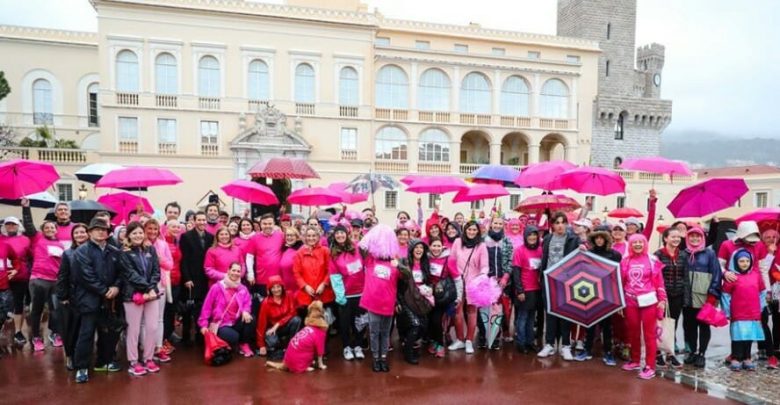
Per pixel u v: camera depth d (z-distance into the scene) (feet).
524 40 138.51
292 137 115.24
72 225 31.27
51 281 28.55
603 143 153.89
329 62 119.65
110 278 24.26
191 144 110.93
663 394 23.03
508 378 24.90
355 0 133.28
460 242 29.19
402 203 123.65
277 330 27.71
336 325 32.71
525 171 38.19
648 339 25.14
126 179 34.17
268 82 116.26
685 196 31.07
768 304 27.81
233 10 112.06
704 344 26.76
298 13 116.78
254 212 59.21
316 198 42.78
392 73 127.95
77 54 128.26
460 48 134.41
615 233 30.63
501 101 135.85
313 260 28.02
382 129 127.03
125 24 106.11
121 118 106.93
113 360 25.35
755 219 30.42
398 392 22.98
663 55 208.74
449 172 131.23
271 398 22.17
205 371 25.44
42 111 126.00
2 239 28.78
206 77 112.47
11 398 21.86
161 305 26.94
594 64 146.82
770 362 26.94
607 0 168.96
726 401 22.29
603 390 23.48
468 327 28.71
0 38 121.39
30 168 29.53
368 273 25.75
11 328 33.47
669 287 27.30
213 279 28.27
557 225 28.17
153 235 27.17
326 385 23.72
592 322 26.53
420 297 26.48
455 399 22.27
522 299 28.78
